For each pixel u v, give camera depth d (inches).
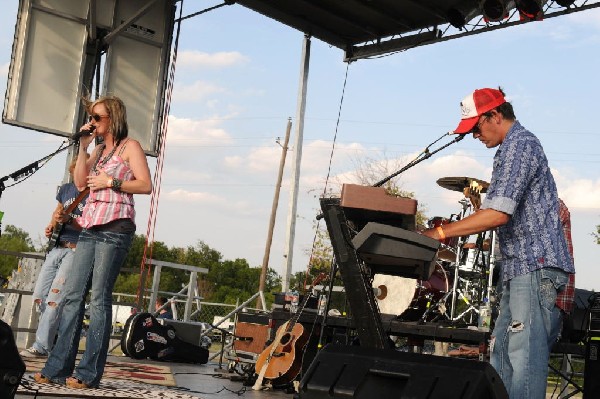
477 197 315.0
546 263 120.3
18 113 303.4
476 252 295.7
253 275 1539.1
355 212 117.3
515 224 122.6
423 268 119.6
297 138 384.8
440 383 81.2
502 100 126.6
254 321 288.7
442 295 285.6
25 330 279.0
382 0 325.1
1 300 336.2
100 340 167.3
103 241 167.5
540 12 277.3
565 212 207.5
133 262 1211.2
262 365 246.5
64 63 312.0
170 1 328.5
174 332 313.4
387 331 242.4
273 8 346.0
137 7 325.1
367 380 86.0
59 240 250.1
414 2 317.7
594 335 195.3
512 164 121.2
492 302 266.7
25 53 305.1
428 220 315.9
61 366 167.2
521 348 119.4
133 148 172.7
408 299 273.6
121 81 321.4
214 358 371.2
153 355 308.2
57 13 310.2
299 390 88.7
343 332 254.7
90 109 175.3
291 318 255.8
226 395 206.4
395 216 117.1
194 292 373.4
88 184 168.7
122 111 175.2
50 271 250.8
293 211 391.2
